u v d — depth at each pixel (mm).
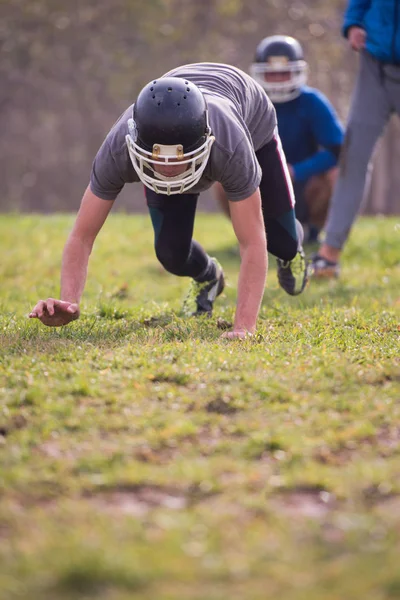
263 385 12266
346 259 29438
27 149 74812
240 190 13953
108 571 7738
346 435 10695
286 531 8523
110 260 29578
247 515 8914
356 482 9508
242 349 14164
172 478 9633
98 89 73375
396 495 9305
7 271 27328
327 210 30797
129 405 11742
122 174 13742
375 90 24297
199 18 71062
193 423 11164
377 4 23562
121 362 13375
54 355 13742
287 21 71500
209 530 8539
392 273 26109
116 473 9703
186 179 13141
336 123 29859
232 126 13516
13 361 13273
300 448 10336
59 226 37656
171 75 14648
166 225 16750
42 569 7840
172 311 18812
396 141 73062
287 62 28938
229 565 7910
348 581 7648
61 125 74688
